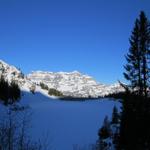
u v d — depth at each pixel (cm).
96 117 10606
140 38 1964
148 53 1948
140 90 1877
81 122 8975
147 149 1609
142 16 1984
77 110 13112
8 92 10400
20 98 13150
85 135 6269
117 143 1756
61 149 4309
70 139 5528
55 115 10425
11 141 684
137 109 1670
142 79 1914
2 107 8106
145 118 1639
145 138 1622
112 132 3625
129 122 1680
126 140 1684
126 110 1719
